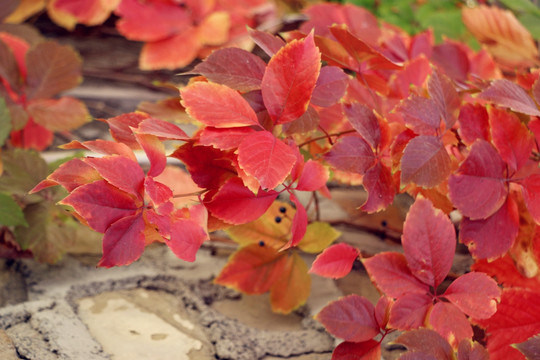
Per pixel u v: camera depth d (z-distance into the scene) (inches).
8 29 67.5
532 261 44.8
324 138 47.9
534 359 42.8
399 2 75.1
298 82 41.6
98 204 39.5
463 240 43.6
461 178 43.1
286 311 50.3
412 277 43.4
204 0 75.0
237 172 42.2
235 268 49.8
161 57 74.3
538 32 63.3
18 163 50.9
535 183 43.4
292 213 49.6
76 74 56.7
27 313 48.9
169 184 52.3
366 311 43.2
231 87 42.3
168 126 41.2
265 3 78.5
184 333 49.3
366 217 59.6
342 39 44.1
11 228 54.2
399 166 43.6
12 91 56.3
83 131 68.9
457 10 72.2
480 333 47.8
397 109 43.3
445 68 56.2
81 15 78.0
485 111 44.5
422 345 42.2
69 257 54.1
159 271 53.6
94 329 48.9
